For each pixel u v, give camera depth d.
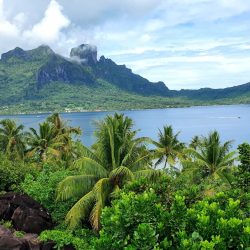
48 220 25.64
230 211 8.21
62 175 28.20
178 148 51.75
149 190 10.64
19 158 48.38
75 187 24.97
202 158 38.97
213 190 21.30
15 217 24.08
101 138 26.78
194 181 36.47
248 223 7.62
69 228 24.38
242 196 9.96
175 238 7.67
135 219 8.24
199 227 7.59
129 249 7.32
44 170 32.03
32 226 24.06
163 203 10.45
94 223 23.17
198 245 6.94
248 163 21.09
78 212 24.19
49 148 47.25
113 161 26.11
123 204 8.49
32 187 27.45
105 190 24.80
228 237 7.39
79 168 26.42
